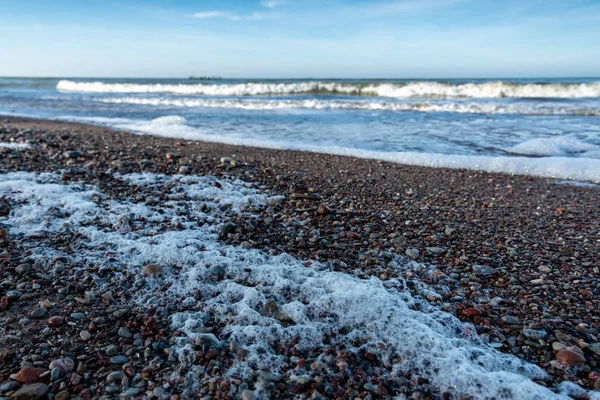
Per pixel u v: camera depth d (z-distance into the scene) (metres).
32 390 0.40
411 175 1.34
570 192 1.16
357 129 2.38
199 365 0.44
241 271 0.62
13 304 0.53
